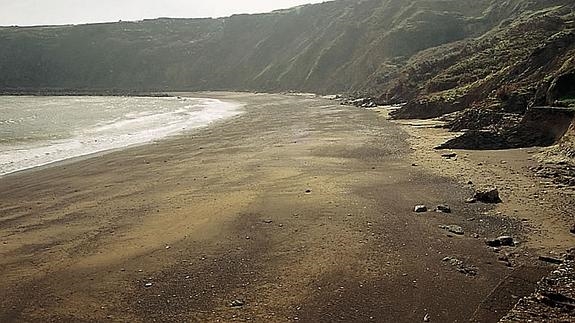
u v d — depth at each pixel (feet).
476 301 38.29
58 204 67.82
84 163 97.04
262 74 416.46
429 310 37.29
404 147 104.47
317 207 62.34
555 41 135.74
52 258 48.70
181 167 90.84
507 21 244.22
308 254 47.67
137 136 134.82
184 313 37.52
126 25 556.51
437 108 153.58
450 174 78.23
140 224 58.03
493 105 123.85
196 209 63.00
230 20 524.93
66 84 480.64
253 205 63.82
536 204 61.05
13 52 495.00
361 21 382.42
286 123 156.25
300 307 37.93
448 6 341.82
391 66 277.44
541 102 105.09
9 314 38.40
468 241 50.14
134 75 485.15
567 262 41.37
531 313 33.17
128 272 44.88
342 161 91.71
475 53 200.34
